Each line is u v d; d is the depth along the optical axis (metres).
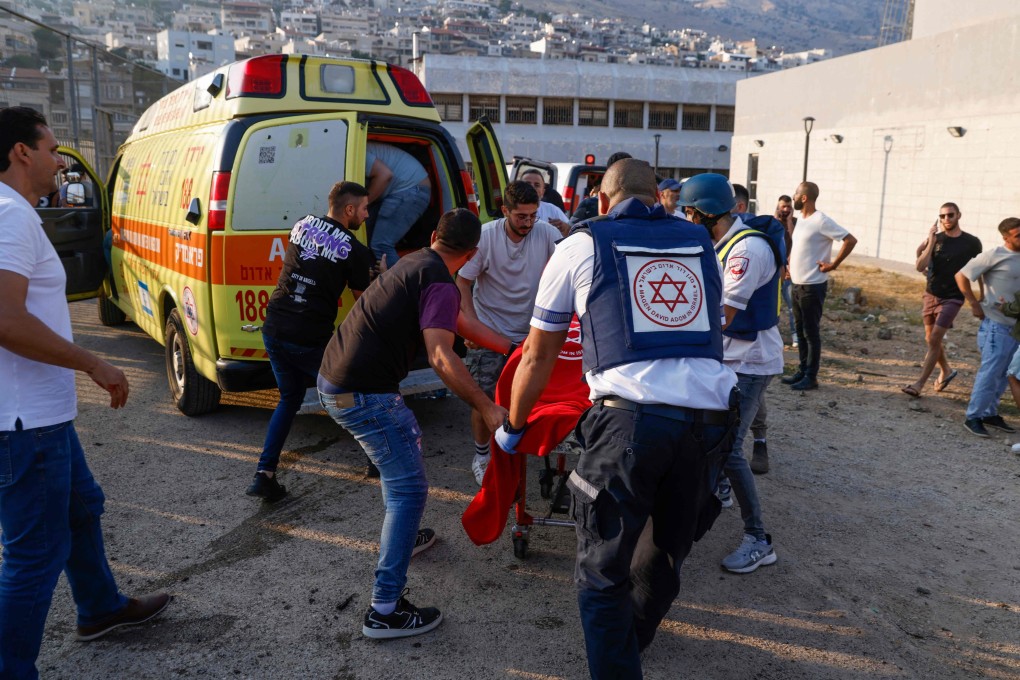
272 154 4.79
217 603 3.40
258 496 4.32
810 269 6.83
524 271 4.57
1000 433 5.96
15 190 2.50
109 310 8.88
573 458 4.46
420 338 3.23
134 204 6.85
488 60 43.09
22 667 2.54
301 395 4.33
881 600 3.57
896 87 17.66
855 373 7.68
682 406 2.44
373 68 5.33
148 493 4.52
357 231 4.70
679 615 3.40
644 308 2.50
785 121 21.91
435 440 5.49
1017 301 5.53
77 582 3.01
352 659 3.03
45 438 2.49
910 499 4.73
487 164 5.91
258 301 4.81
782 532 4.25
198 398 5.67
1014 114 14.62
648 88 44.47
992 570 3.89
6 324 2.27
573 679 2.94
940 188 16.52
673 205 5.04
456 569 3.76
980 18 19.28
